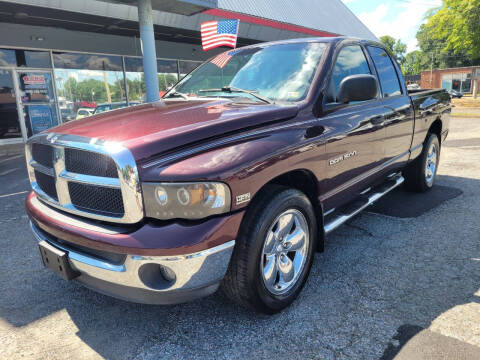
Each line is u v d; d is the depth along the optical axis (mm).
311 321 2445
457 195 4945
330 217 3213
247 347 2232
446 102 5352
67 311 2672
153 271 2025
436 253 3324
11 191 6113
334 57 3109
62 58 12344
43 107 12305
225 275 2277
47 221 2334
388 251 3395
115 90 13773
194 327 2439
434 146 5117
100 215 2123
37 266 3373
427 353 2113
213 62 3729
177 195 1937
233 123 2307
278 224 2455
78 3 9430
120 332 2422
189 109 2668
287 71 3064
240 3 13961
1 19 10281
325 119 2826
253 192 2166
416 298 2652
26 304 2770
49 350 2271
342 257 3309
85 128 2359
